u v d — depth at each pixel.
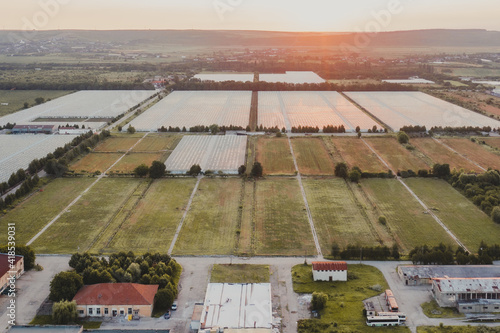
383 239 173.12
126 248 165.50
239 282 144.75
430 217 192.12
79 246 166.75
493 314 131.00
